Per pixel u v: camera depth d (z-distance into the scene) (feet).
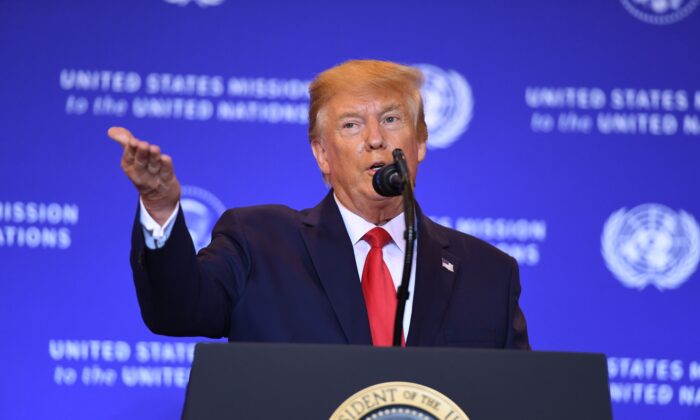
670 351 33.55
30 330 32.83
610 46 34.55
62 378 32.71
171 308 16.46
